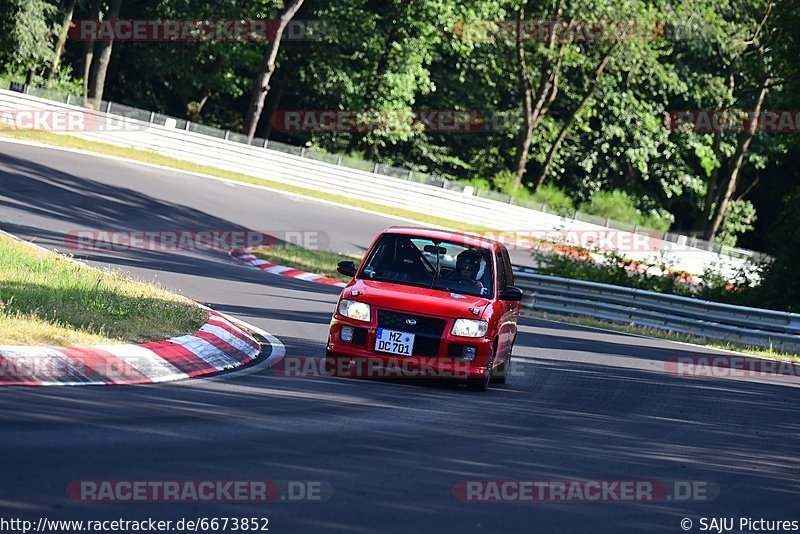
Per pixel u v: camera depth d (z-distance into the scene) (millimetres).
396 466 24984
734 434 37156
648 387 48406
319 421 29953
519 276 93312
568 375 49688
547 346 61188
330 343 40719
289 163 159125
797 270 103938
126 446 23562
